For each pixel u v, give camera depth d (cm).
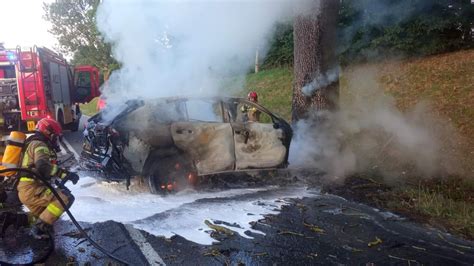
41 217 407
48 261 378
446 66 1083
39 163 395
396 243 419
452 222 473
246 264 374
